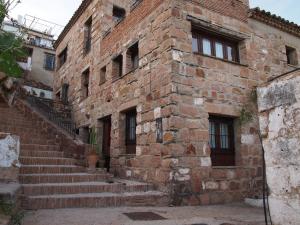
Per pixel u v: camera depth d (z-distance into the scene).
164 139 7.52
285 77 3.12
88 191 6.80
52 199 5.92
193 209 6.58
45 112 11.84
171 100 7.50
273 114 3.22
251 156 8.61
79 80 14.33
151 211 6.06
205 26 8.62
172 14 8.02
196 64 8.14
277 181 3.10
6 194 4.12
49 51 25.73
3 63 3.69
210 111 8.10
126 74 9.81
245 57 9.37
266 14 9.92
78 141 9.28
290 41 10.95
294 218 2.90
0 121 10.26
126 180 8.61
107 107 10.95
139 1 9.66
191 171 7.39
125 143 9.94
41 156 8.68
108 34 11.77
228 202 7.77
